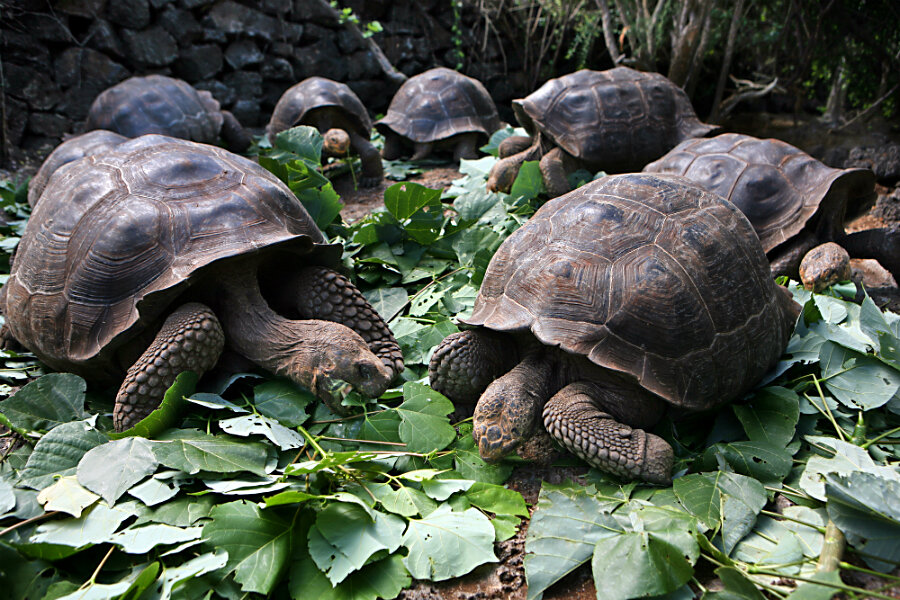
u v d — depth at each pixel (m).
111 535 1.88
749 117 7.46
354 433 2.39
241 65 7.08
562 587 1.86
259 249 2.46
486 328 2.35
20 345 3.01
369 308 2.77
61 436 2.22
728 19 6.69
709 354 2.20
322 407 2.49
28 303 2.58
